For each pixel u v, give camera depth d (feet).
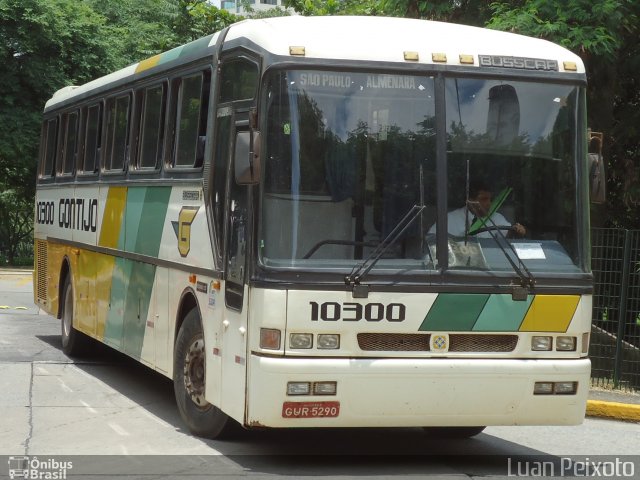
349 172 32.09
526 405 32.86
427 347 32.04
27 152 141.08
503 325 32.58
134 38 150.82
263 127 31.99
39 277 66.59
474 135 33.17
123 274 47.83
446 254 32.27
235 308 33.37
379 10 66.95
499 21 55.52
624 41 60.85
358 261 31.73
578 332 33.42
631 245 50.85
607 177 67.10
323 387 31.12
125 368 54.85
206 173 37.09
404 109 32.76
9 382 48.96
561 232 33.71
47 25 135.95
